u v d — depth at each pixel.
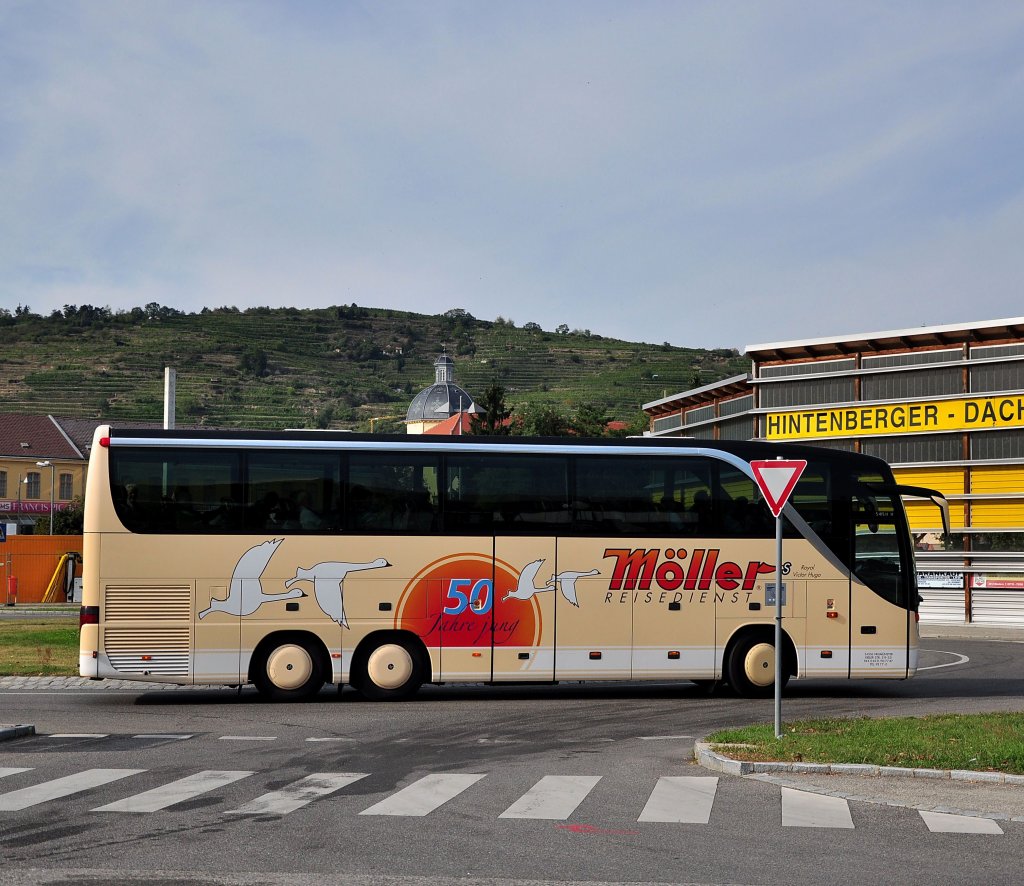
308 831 8.95
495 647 18.58
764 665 19.12
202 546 18.16
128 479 18.17
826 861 8.15
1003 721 14.24
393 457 18.67
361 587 18.38
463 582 18.56
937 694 19.95
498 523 18.73
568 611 18.77
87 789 10.61
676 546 19.08
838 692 20.33
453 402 123.12
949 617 39.34
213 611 18.11
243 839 8.66
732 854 8.34
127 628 17.95
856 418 40.81
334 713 16.91
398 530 18.52
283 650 18.17
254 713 16.83
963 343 39.09
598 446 19.12
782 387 42.59
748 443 19.56
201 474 18.30
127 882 7.42
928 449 39.72
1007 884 7.58
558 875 7.68
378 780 11.23
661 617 18.95
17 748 13.24
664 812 9.79
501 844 8.57
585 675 18.73
